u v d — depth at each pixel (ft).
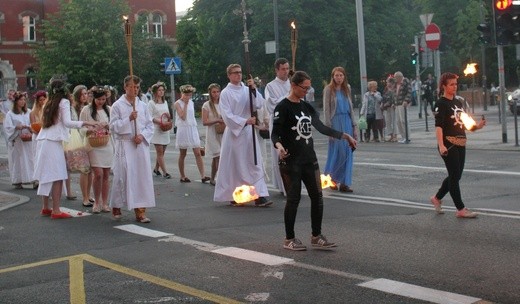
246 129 36.86
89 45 152.35
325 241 26.14
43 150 34.76
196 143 47.91
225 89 37.19
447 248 25.62
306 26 160.35
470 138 70.33
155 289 21.71
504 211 32.48
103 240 29.27
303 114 25.73
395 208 34.47
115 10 154.20
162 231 30.68
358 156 59.62
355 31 161.89
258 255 25.53
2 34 184.85
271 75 172.14
